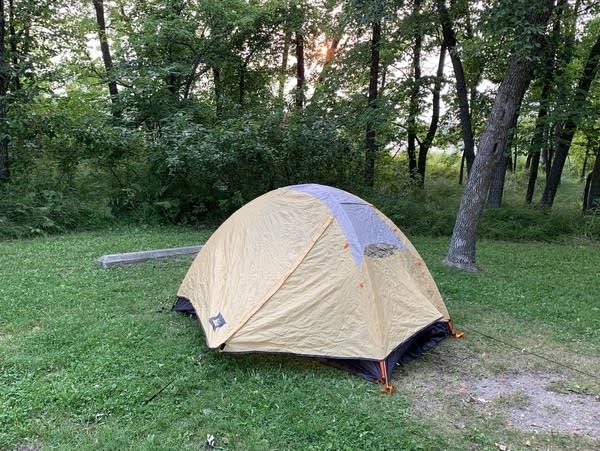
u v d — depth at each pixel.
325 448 2.83
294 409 3.23
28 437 2.80
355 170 12.16
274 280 4.05
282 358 4.04
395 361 3.94
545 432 3.14
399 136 14.37
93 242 8.23
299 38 14.86
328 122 11.27
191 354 3.99
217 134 10.18
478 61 11.84
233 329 3.79
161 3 12.72
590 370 4.11
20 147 10.06
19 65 9.55
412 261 4.67
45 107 10.73
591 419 3.33
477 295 6.11
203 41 13.05
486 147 7.34
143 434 2.88
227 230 4.89
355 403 3.37
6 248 7.53
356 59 12.73
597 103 11.71
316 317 3.88
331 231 4.21
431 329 4.55
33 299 5.14
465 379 3.88
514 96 7.12
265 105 14.51
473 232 7.62
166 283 6.05
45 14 10.26
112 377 3.51
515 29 6.64
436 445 2.93
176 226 10.37
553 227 11.12
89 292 5.52
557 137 11.27
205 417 3.08
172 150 9.95
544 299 6.08
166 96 12.30
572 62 11.92
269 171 10.92
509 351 4.45
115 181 10.86
